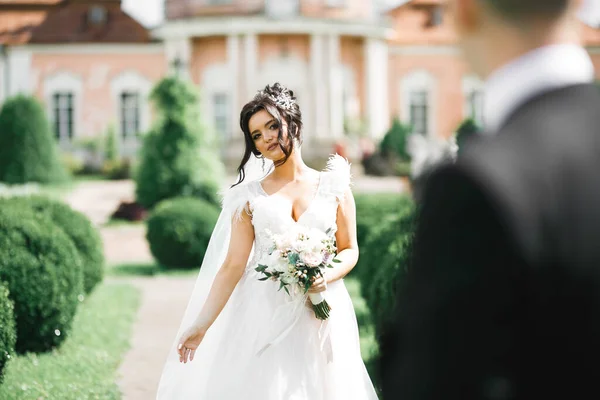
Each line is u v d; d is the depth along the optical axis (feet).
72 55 107.34
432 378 3.87
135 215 61.46
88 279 28.66
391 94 113.70
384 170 93.04
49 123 84.48
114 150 101.45
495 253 3.82
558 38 4.18
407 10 116.37
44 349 21.94
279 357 11.81
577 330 3.85
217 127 102.78
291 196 12.28
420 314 3.94
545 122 4.07
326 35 100.58
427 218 4.03
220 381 12.03
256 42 100.01
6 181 81.82
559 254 3.83
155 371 21.36
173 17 102.01
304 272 11.39
